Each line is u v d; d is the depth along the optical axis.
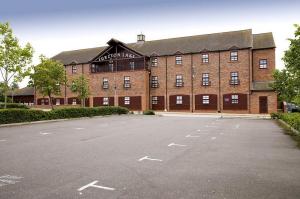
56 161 8.25
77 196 5.33
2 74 23.44
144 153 9.52
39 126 19.23
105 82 46.19
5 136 13.96
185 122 23.59
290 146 11.01
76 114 27.53
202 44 42.59
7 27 23.62
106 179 6.41
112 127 18.88
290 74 17.12
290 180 6.34
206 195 5.38
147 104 43.41
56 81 37.28
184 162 8.14
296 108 35.50
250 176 6.66
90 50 53.19
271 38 40.72
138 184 6.05
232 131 16.53
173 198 5.23
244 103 38.31
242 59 38.81
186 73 41.94
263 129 17.70
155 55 44.00
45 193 5.48
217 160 8.41
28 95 55.56
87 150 10.09
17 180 6.32
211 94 40.31
